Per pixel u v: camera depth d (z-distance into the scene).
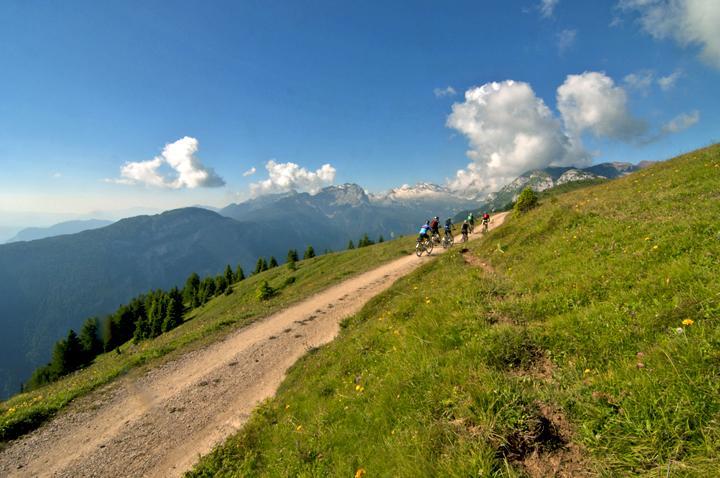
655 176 18.06
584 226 12.96
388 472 4.48
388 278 29.81
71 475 10.54
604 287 7.21
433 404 5.32
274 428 9.12
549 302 7.58
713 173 13.17
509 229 20.50
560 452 3.90
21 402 15.31
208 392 15.04
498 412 4.36
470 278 12.05
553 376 5.08
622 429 3.69
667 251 7.43
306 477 5.76
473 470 3.75
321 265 55.84
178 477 9.81
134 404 14.58
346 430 6.41
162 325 86.31
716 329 4.27
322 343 17.86
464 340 6.99
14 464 11.18
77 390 15.84
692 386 3.63
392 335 10.03
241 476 7.72
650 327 5.13
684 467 3.12
